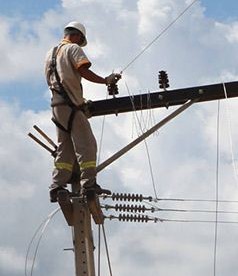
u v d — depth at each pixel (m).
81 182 8.98
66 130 9.10
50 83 9.18
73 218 9.12
